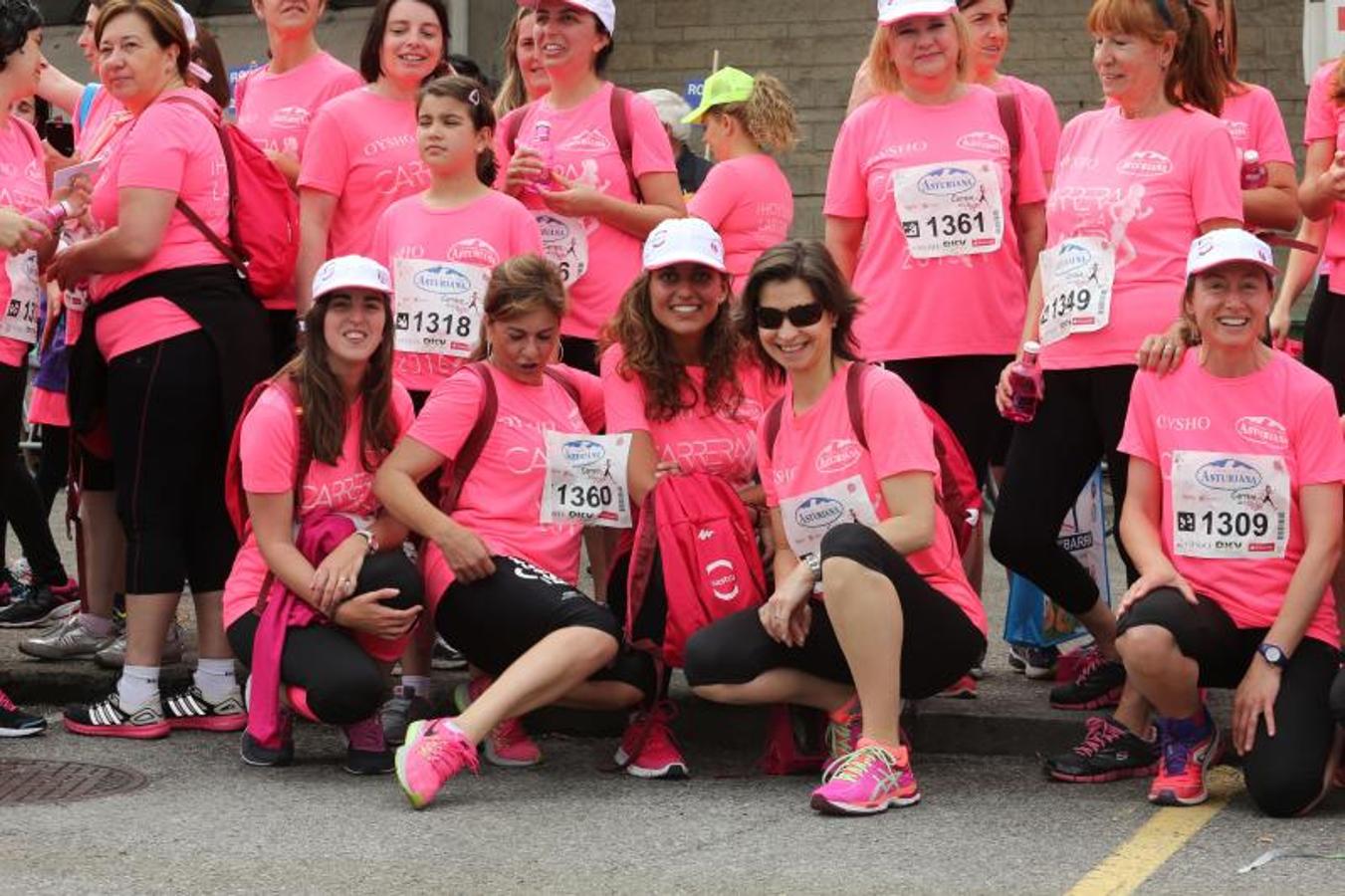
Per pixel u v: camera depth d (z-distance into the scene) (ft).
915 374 24.58
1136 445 21.45
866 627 20.56
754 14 54.75
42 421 30.37
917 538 21.04
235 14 53.47
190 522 24.52
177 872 18.12
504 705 21.22
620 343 23.25
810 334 21.45
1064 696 24.00
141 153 23.75
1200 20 22.66
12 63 24.27
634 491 22.97
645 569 22.17
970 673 25.16
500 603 21.91
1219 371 21.01
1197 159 22.39
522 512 22.77
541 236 25.89
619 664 22.30
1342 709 19.85
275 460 22.31
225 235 24.44
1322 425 20.63
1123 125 22.95
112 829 19.71
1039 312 23.76
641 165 26.37
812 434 21.79
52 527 39.65
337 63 28.22
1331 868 18.13
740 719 24.13
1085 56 52.80
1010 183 24.59
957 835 19.45
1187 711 20.72
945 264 24.27
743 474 23.44
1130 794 21.26
